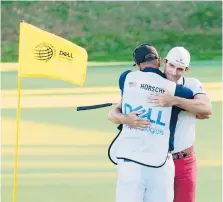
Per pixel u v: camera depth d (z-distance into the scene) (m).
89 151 14.56
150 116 8.46
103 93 22.30
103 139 15.58
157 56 8.70
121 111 8.73
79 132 16.34
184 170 8.78
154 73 8.58
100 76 26.12
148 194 8.48
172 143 8.53
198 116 8.72
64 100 21.11
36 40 9.46
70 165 13.52
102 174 12.88
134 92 8.55
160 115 8.46
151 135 8.42
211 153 14.24
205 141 15.26
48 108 19.77
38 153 14.50
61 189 11.96
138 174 8.38
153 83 8.52
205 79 24.67
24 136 16.11
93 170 13.15
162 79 8.54
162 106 8.45
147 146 8.41
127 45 36.44
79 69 9.53
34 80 25.42
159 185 8.43
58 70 9.52
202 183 12.14
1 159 14.05
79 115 18.47
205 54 34.19
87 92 22.59
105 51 35.53
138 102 8.51
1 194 11.70
